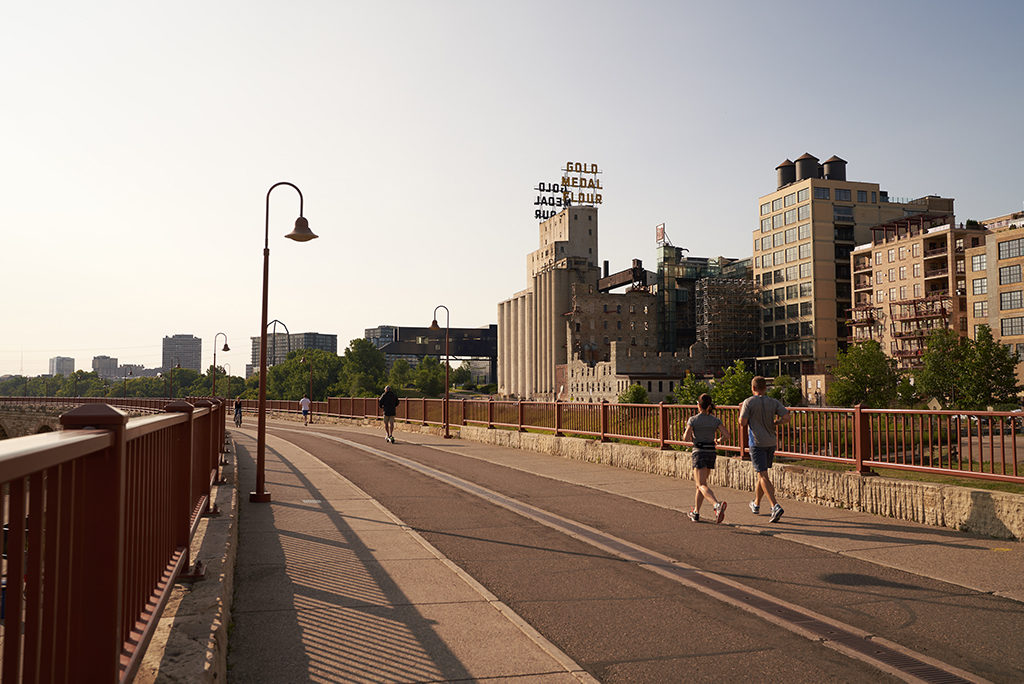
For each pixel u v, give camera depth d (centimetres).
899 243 9888
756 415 1039
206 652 384
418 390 18212
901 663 491
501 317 18462
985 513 905
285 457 2108
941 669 480
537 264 18312
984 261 8100
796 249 12138
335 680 459
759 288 13012
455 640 536
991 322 7875
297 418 5806
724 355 12794
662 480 1516
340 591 671
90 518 269
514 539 927
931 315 9062
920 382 7062
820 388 10144
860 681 461
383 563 787
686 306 14525
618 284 15600
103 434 257
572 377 13550
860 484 1095
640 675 473
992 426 927
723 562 794
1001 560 779
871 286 10475
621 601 645
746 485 1343
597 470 1719
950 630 558
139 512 362
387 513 1122
